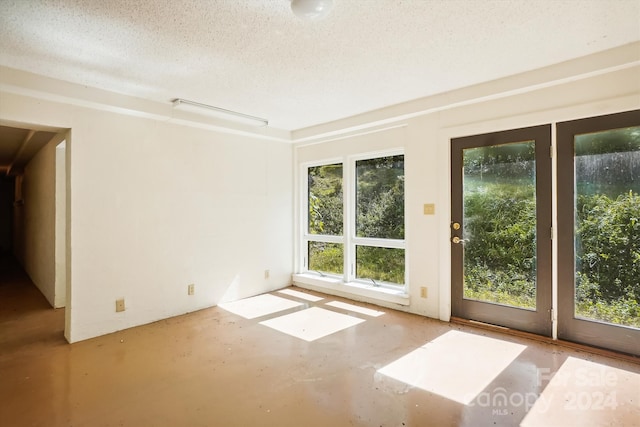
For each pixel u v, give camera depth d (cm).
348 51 230
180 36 207
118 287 316
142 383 220
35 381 223
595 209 256
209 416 186
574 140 264
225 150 401
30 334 307
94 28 196
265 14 184
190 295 368
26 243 604
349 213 420
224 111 363
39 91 263
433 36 212
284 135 455
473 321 316
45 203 443
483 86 292
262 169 441
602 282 254
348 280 421
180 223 361
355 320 336
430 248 341
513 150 294
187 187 366
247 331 311
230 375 230
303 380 223
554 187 273
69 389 213
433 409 190
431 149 338
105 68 253
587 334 260
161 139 346
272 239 454
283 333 305
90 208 299
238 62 246
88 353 266
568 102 263
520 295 291
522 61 251
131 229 325
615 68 238
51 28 196
